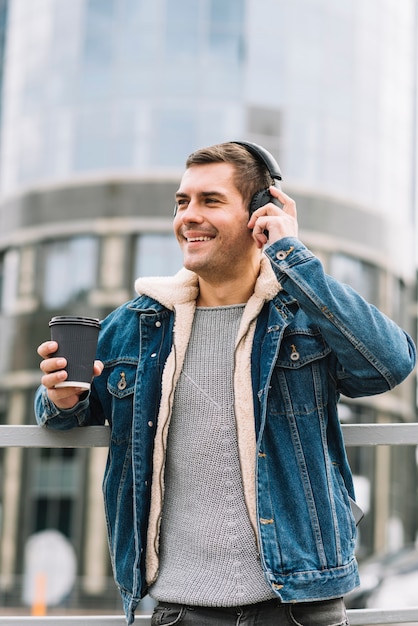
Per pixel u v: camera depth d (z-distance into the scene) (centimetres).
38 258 2377
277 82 2406
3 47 2612
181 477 253
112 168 2345
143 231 2311
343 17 2500
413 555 970
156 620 249
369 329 247
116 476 259
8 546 2212
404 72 2648
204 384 255
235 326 262
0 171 2509
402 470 2494
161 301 263
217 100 2362
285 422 251
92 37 2414
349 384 260
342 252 2414
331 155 2436
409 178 2620
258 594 240
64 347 242
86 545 2155
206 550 246
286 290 252
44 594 1970
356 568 248
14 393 2336
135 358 262
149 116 2356
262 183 265
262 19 2412
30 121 2473
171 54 2372
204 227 259
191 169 266
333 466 255
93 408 272
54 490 2205
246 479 246
